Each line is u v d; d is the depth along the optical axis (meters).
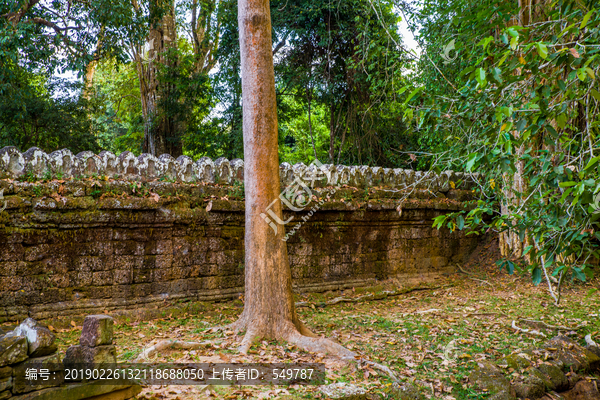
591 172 4.39
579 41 4.33
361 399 4.65
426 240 11.55
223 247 8.75
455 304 9.20
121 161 7.75
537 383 5.52
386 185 11.01
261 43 6.48
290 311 6.48
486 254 12.21
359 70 16.30
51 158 6.98
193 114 18.91
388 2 12.63
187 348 5.75
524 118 4.55
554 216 4.59
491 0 5.55
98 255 7.30
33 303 6.66
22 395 3.43
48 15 12.78
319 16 16.64
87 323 3.95
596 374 6.32
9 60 11.88
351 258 10.35
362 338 6.81
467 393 5.27
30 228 6.65
